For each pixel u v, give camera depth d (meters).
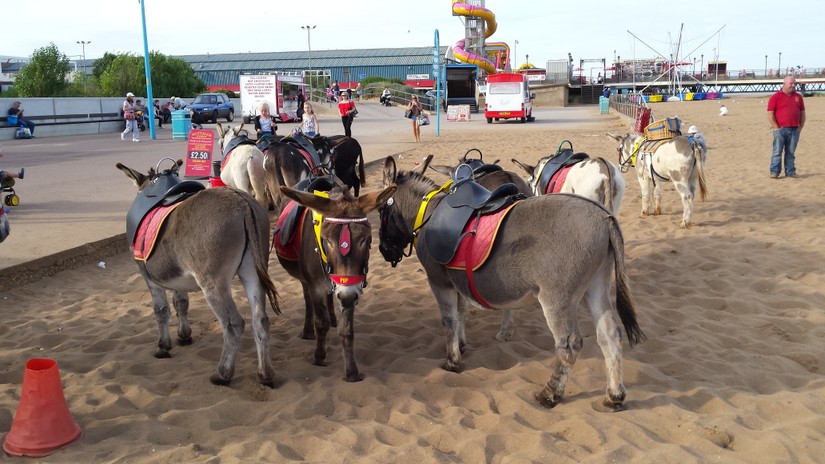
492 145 26.25
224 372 5.59
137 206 5.82
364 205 5.07
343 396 5.42
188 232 5.29
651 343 6.37
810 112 40.16
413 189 6.03
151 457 4.42
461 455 4.48
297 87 46.62
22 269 8.74
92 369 6.11
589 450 4.53
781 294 7.70
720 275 8.48
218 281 5.31
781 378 5.57
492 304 5.25
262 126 16.36
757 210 12.37
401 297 8.24
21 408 4.55
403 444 4.61
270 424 4.93
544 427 4.89
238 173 11.42
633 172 18.75
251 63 103.44
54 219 11.66
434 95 63.06
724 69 103.62
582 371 5.80
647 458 4.29
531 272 4.84
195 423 4.95
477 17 73.12
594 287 4.96
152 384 5.63
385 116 49.72
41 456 4.46
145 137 31.38
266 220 5.73
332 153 12.77
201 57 105.44
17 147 25.33
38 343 6.80
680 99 74.25
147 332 7.07
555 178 8.60
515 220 4.99
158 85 54.75
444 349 6.50
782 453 4.35
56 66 47.72
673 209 12.85
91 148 24.80
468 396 5.38
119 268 9.66
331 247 5.00
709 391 5.28
